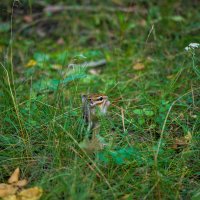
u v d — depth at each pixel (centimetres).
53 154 572
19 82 773
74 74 718
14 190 518
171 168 574
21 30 1089
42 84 798
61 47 1036
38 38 1079
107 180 530
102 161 554
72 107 659
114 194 498
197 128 646
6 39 1048
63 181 498
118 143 590
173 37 998
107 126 620
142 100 723
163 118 656
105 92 746
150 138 629
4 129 639
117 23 1081
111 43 1016
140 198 521
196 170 571
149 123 673
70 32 1083
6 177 569
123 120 619
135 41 979
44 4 1163
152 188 506
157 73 820
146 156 571
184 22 1030
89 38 1073
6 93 681
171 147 614
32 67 873
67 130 597
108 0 1162
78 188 498
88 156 529
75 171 512
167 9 1073
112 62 913
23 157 573
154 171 536
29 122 629
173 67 845
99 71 913
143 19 1076
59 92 671
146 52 938
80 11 1138
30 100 648
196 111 681
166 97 736
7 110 641
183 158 570
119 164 548
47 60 943
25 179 544
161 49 905
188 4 1104
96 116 584
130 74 855
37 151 602
